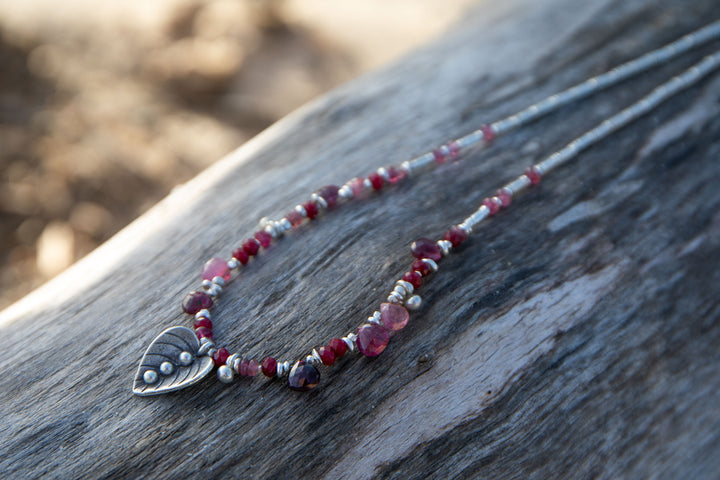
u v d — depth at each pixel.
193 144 0.51
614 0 0.39
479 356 0.31
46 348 0.31
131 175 0.48
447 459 0.30
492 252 0.32
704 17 0.39
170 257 0.33
